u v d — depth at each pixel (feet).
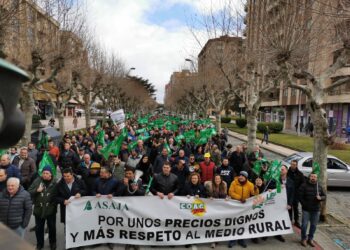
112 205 21.67
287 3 28.25
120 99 154.71
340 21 26.94
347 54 27.45
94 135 55.83
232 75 64.85
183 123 101.60
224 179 28.48
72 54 48.47
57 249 21.27
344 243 23.13
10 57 37.93
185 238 22.39
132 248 21.85
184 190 23.58
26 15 37.24
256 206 23.15
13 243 2.70
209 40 59.57
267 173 25.43
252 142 50.93
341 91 116.47
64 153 34.04
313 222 22.49
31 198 19.72
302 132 144.97
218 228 22.72
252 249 22.15
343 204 35.06
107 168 22.39
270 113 204.74
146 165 30.81
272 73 47.70
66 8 46.50
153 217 22.04
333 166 41.29
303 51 30.14
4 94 2.50
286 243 23.22
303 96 141.49
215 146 39.63
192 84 121.08
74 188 21.25
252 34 44.04
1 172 21.04
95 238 21.57
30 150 32.91
